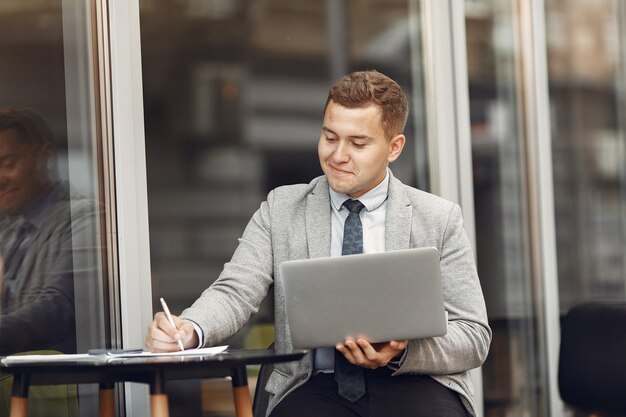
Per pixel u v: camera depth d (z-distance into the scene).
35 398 2.75
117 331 2.95
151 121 3.06
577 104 3.86
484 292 3.62
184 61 3.12
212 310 2.38
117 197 2.95
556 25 3.81
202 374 2.10
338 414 2.42
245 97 3.23
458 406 2.47
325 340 2.24
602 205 3.90
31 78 2.87
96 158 2.94
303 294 2.23
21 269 2.84
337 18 3.39
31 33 2.88
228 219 3.18
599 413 3.13
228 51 3.20
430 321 2.24
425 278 2.23
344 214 2.59
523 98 3.70
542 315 3.73
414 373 2.47
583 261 3.86
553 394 3.72
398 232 2.52
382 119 2.47
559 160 3.81
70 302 2.89
